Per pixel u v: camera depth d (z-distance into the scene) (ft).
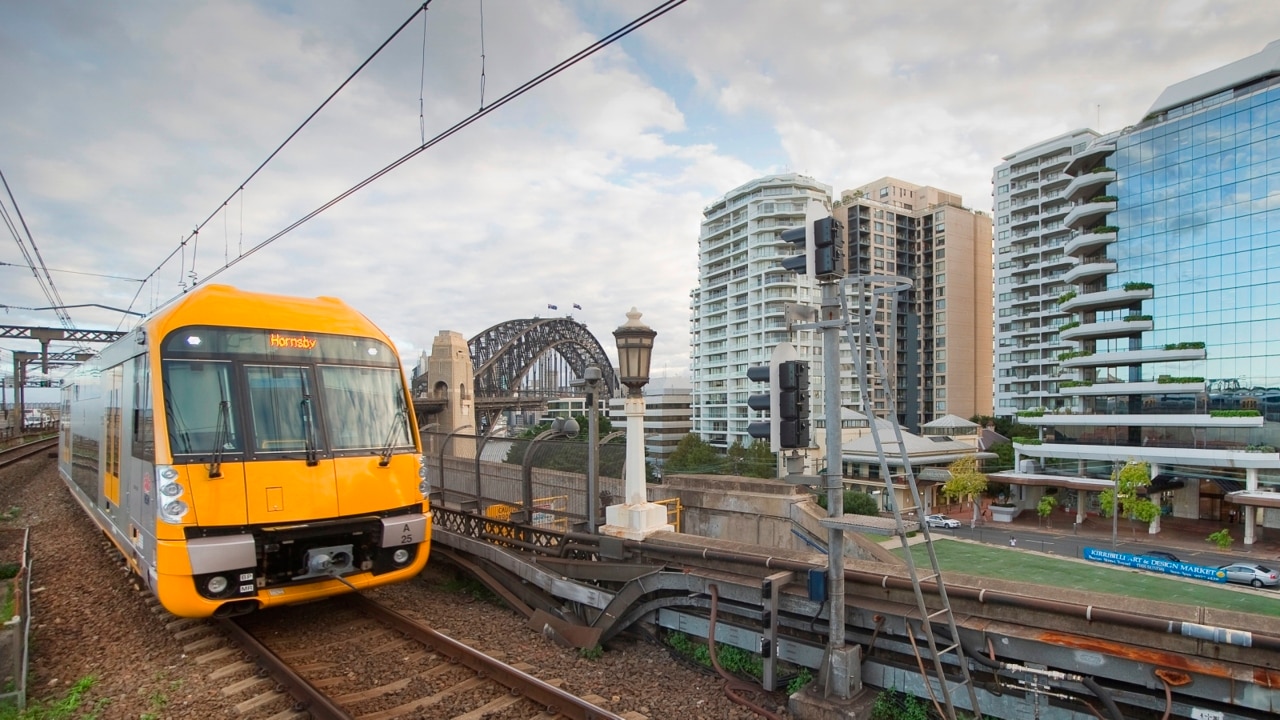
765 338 268.82
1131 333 179.01
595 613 27.50
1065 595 18.33
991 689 17.95
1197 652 15.67
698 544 26.76
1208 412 161.27
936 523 170.19
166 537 21.80
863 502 146.51
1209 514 167.32
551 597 29.91
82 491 43.78
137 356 27.02
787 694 21.15
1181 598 97.19
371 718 18.97
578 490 35.81
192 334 24.35
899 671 19.61
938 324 282.97
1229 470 153.17
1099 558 125.59
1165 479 164.55
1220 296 161.99
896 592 20.59
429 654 24.13
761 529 37.19
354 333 28.27
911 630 19.35
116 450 31.73
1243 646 14.88
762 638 21.48
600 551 29.84
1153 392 169.58
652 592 26.55
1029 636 17.63
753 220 275.59
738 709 20.13
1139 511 153.17
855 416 210.18
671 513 40.68
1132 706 16.47
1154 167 173.88
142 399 25.59
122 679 22.45
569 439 37.63
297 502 24.07
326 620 28.35
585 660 24.47
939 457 187.93
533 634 27.43
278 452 24.23
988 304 297.33
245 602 23.56
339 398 26.53
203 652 24.58
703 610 24.81
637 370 30.17
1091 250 191.93
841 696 19.08
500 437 41.32
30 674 23.09
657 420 341.00
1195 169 166.71
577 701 18.93
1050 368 241.35
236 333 25.16
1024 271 248.32
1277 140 154.10
